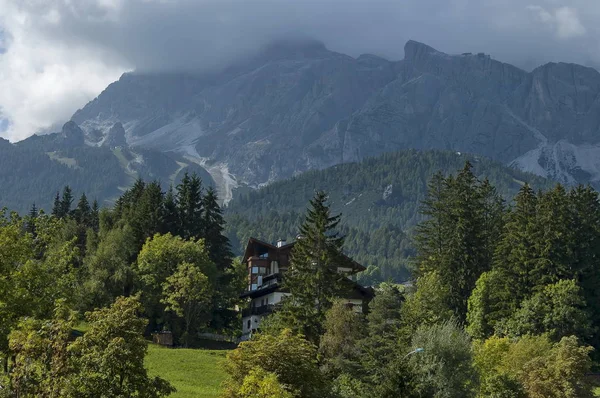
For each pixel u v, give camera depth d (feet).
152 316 376.89
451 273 380.37
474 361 259.19
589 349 271.69
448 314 330.13
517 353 280.51
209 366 280.10
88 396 127.44
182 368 273.95
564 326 332.19
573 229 366.63
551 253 360.69
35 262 175.83
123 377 131.75
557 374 264.72
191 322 368.07
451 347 236.84
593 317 355.15
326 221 321.93
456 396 228.84
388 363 230.27
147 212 424.87
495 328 343.46
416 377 207.62
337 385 227.20
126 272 370.12
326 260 313.53
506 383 253.03
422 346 237.45
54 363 125.18
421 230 409.69
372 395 202.80
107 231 421.59
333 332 278.46
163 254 379.14
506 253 373.20
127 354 131.23
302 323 295.07
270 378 161.38
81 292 323.98
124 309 138.92
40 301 164.25
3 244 161.38
